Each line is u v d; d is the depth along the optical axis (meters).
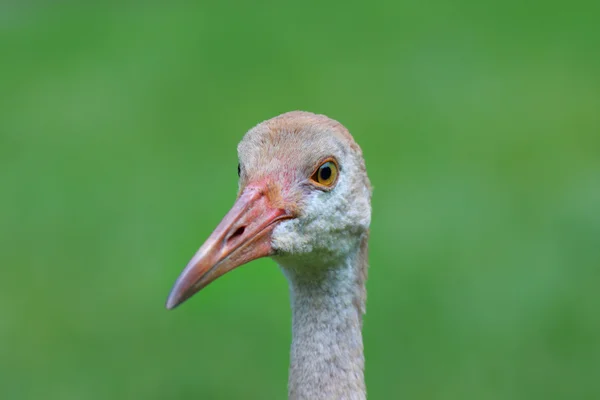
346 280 6.78
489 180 15.79
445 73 20.88
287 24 24.47
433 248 13.64
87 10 26.70
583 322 12.01
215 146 17.81
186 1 26.95
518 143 17.30
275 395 10.99
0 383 11.59
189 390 11.23
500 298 12.57
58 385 11.51
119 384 11.48
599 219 14.31
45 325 12.66
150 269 13.52
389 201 14.98
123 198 15.89
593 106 18.70
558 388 10.98
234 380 11.27
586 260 13.28
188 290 6.02
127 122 19.08
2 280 13.70
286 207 6.44
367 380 11.20
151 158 17.39
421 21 24.45
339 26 24.58
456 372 11.26
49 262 14.05
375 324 12.00
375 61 21.69
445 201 15.01
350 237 6.72
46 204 15.68
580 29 23.14
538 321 12.06
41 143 18.20
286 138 6.60
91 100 20.38
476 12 24.84
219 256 6.18
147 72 21.86
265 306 12.38
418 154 16.84
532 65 21.17
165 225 14.75
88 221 15.22
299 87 20.39
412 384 11.16
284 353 11.55
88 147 17.95
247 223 6.34
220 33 24.19
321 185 6.52
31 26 25.34
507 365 11.35
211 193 15.66
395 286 12.68
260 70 21.66
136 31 24.59
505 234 14.05
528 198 15.20
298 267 6.71
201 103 19.86
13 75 21.91
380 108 19.06
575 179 15.79
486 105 19.08
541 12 24.56
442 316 12.17
